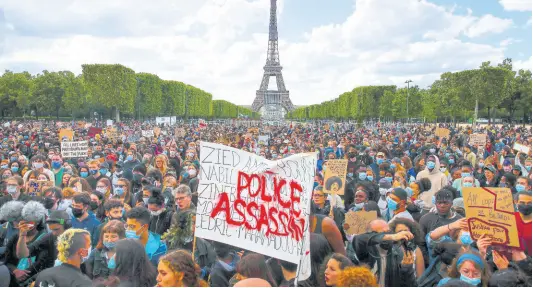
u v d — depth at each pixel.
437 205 8.38
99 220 9.77
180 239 7.72
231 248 7.43
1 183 11.86
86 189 11.18
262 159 6.87
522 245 7.15
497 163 17.53
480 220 6.61
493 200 6.55
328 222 7.64
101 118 102.94
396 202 8.63
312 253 6.95
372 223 7.10
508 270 5.83
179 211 8.12
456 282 5.43
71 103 95.69
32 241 7.68
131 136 39.69
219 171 6.91
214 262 7.48
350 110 116.44
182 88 114.50
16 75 100.38
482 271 5.96
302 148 25.19
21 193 11.15
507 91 70.44
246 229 6.71
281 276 6.91
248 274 6.23
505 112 103.12
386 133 48.78
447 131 35.09
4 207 7.57
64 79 102.94
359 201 10.13
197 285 5.73
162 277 5.55
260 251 6.58
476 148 26.20
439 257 7.07
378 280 6.90
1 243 8.10
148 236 7.87
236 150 6.93
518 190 11.03
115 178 14.38
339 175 12.66
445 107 84.69
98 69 78.81
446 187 10.29
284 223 6.58
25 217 7.39
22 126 54.53
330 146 24.50
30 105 102.38
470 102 71.19
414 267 7.16
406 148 28.44
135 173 13.49
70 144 18.80
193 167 14.73
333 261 5.87
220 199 6.86
